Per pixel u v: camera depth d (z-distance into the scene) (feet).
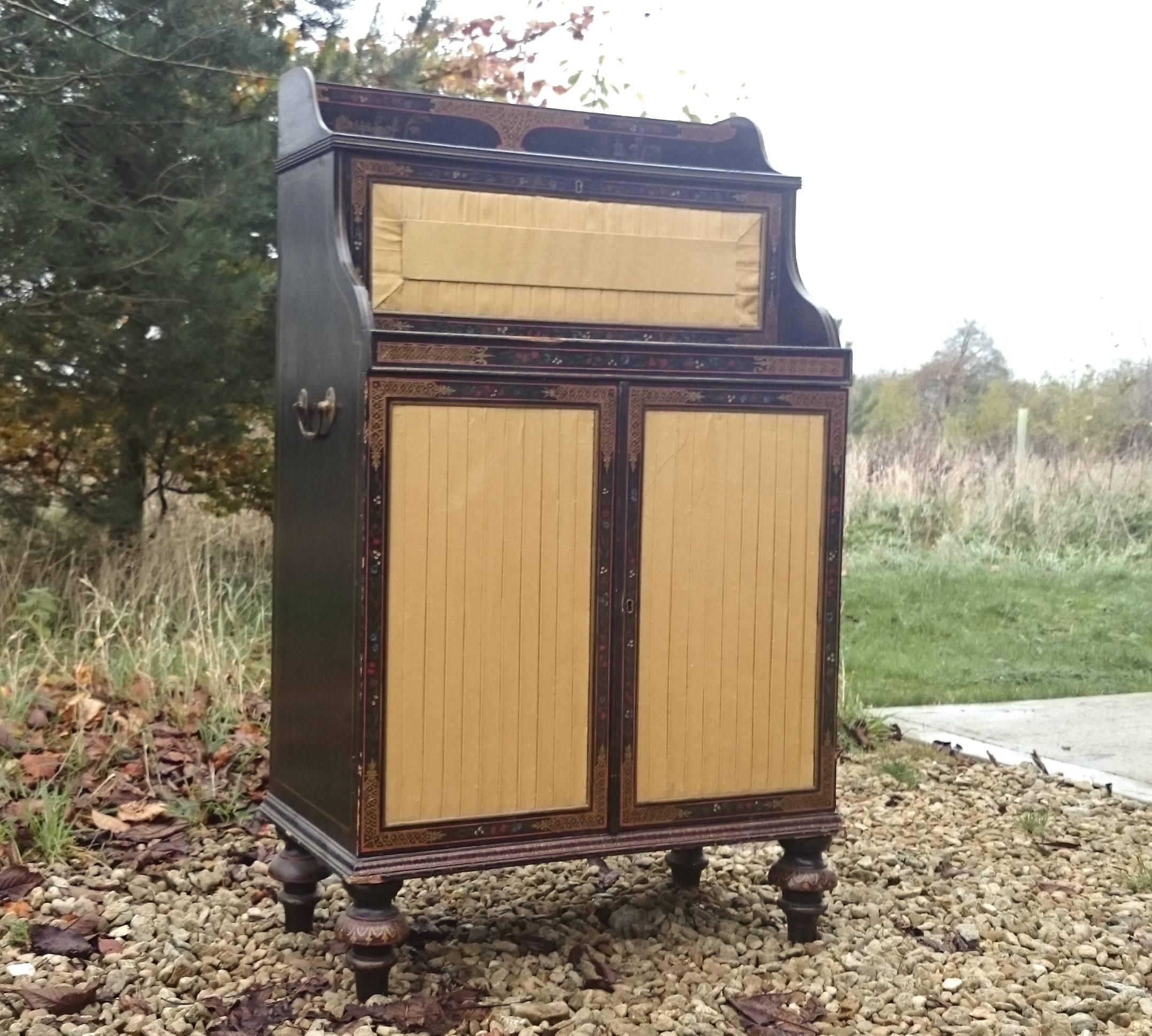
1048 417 44.37
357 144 9.53
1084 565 32.30
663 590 9.89
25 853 11.99
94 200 18.65
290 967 9.87
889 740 17.95
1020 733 18.61
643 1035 8.86
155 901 11.20
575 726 9.66
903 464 38.83
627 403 9.69
